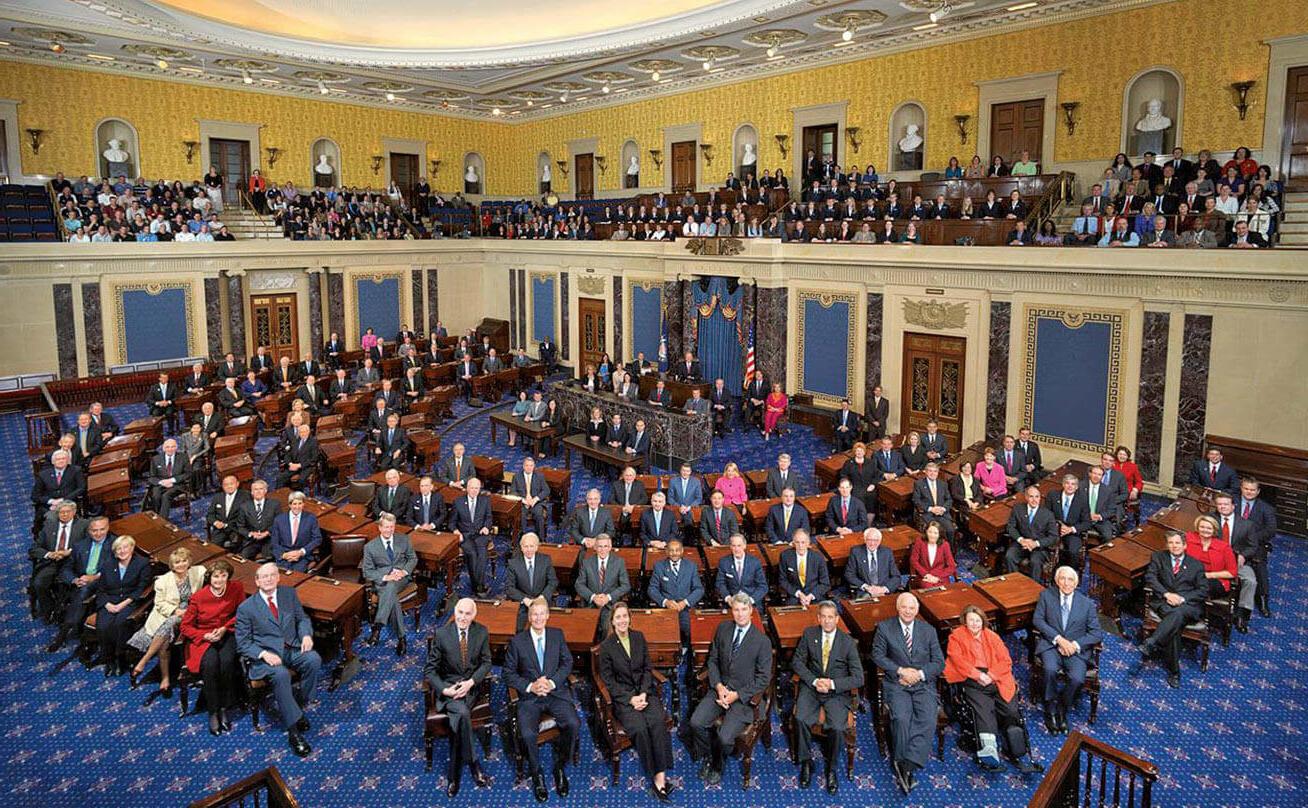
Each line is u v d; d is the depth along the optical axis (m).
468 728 7.06
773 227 20.30
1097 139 17.81
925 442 14.07
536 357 27.39
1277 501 12.48
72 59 23.50
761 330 19.58
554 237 26.53
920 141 20.86
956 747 7.66
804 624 8.01
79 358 21.14
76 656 9.16
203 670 7.77
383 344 25.94
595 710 7.66
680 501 11.60
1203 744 7.59
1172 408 13.76
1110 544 9.94
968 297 16.08
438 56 23.66
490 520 10.91
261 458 16.58
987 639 7.52
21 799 6.95
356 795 7.06
